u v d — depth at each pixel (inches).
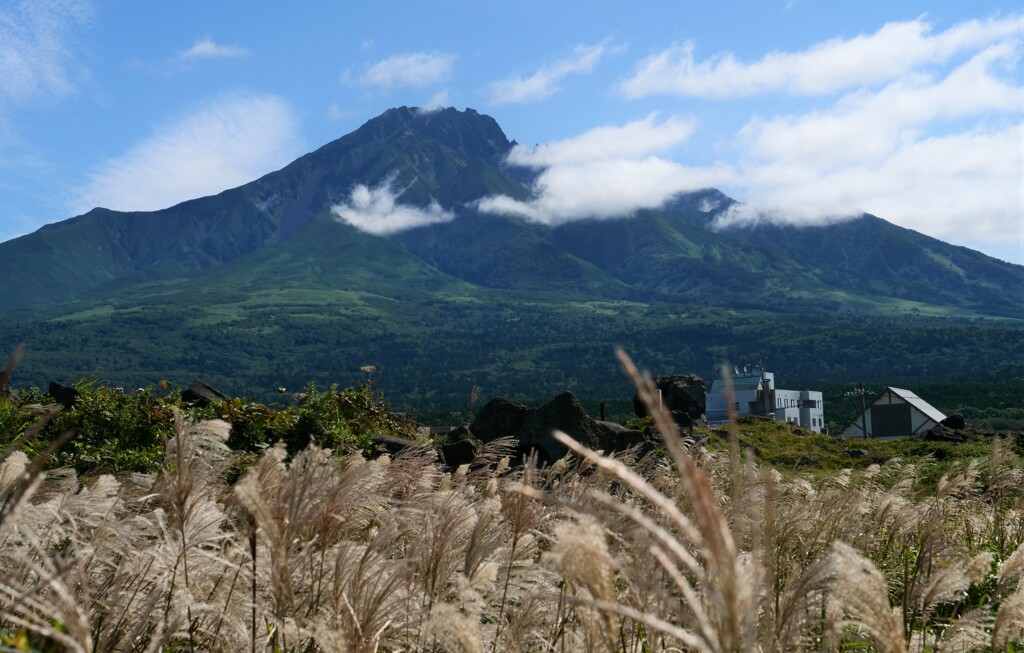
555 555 75.5
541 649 133.7
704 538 55.2
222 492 156.0
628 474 57.7
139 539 146.2
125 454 398.9
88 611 115.2
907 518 234.7
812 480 318.7
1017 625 121.2
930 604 141.0
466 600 118.0
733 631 57.4
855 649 136.6
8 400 450.9
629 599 115.4
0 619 108.6
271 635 123.0
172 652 122.9
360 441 486.6
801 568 162.9
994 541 286.8
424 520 156.2
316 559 134.2
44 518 139.5
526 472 154.8
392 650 117.3
